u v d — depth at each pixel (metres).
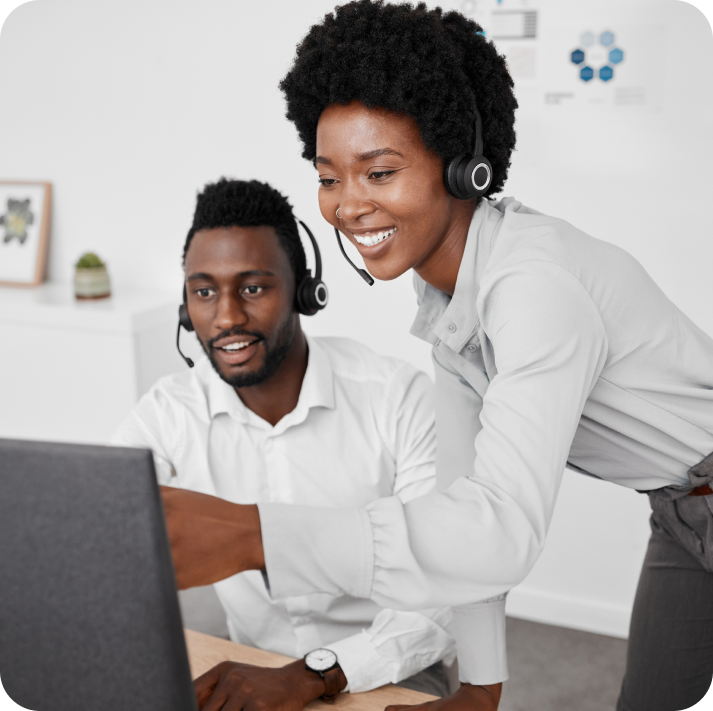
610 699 1.92
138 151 2.48
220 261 1.14
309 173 2.29
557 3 1.91
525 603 2.30
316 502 1.27
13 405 2.46
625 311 0.79
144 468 0.41
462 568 0.64
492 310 0.74
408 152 0.75
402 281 2.22
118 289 2.60
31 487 0.41
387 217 0.77
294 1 2.19
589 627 2.25
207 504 0.62
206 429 1.28
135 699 0.45
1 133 2.63
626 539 2.16
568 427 0.69
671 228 1.96
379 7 0.75
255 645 1.28
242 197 1.15
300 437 1.27
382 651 1.01
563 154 2.00
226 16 2.27
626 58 1.89
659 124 1.91
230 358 1.18
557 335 0.69
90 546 0.42
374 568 0.63
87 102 2.50
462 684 0.98
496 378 0.70
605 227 2.01
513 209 0.88
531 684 1.98
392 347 2.30
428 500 0.66
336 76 0.73
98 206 2.59
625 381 0.83
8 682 0.45
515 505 0.64
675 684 1.13
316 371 1.26
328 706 0.93
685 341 0.86
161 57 2.37
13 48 2.53
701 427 0.89
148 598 0.43
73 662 0.44
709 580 1.07
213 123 2.37
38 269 2.63
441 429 1.07
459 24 0.82
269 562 0.62
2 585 0.43
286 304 1.18
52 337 2.36
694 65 1.85
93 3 2.40
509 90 0.86
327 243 2.30
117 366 2.31
